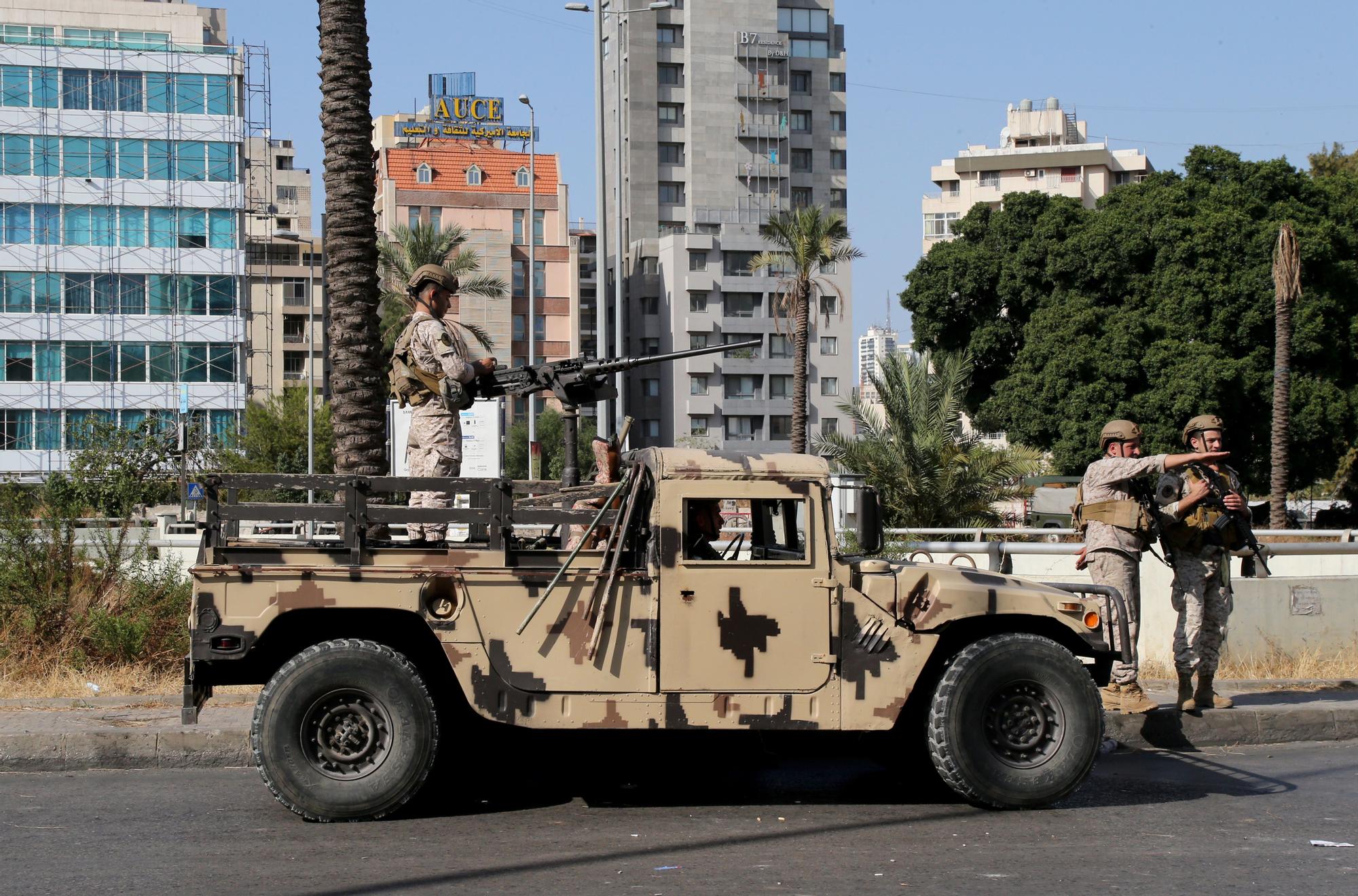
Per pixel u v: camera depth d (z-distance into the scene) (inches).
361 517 277.7
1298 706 392.2
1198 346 1578.5
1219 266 1606.8
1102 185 4266.7
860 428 1165.7
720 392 3454.7
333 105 549.3
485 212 3572.8
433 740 275.1
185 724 317.1
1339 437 1615.4
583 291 3683.6
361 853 249.4
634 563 287.7
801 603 283.4
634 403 3516.2
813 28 3863.2
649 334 3538.4
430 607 275.6
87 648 439.2
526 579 277.0
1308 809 292.2
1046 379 1628.9
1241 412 1595.7
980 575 302.2
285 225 3464.6
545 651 276.4
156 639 444.1
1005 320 1806.1
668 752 337.4
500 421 838.5
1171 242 1627.7
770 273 3499.0
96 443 1457.9
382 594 273.0
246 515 278.2
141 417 2517.2
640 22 3700.8
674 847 255.6
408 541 314.5
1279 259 1418.6
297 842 258.2
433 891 222.8
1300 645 474.6
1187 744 374.3
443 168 3614.7
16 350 2475.4
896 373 1144.8
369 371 550.9
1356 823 278.8
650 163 3676.2
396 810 275.9
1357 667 465.7
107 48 2559.1
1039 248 1729.8
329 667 271.7
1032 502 1611.7
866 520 285.9
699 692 279.1
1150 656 468.1
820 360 3528.5
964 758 285.6
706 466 283.9
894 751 328.8
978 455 1117.7
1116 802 299.9
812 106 3848.4
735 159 3722.9
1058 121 4453.7
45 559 460.1
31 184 2497.5
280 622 277.0
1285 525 1425.9
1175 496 356.5
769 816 285.3
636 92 3686.0
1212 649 383.9
